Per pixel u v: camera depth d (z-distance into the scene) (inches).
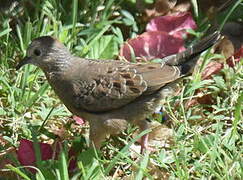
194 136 437.1
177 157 414.0
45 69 440.8
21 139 420.5
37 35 504.7
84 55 492.1
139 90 419.5
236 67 487.5
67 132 448.1
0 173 412.8
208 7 550.3
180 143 427.2
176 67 426.9
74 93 428.5
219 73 490.3
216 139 416.8
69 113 459.8
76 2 500.7
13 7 528.4
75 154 429.1
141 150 436.8
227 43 504.7
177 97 466.6
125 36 531.5
